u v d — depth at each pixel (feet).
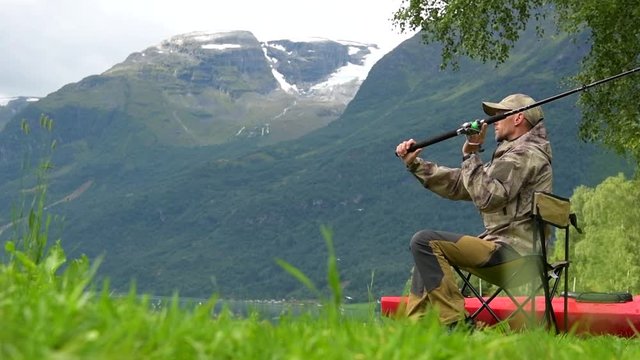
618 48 55.62
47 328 5.60
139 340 6.12
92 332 5.59
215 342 6.48
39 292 7.76
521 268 19.52
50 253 10.28
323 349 6.79
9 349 5.07
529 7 58.54
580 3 57.52
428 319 8.97
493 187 19.80
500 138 21.22
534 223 19.35
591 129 58.39
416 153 21.35
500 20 58.39
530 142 20.52
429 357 6.95
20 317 6.21
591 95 57.67
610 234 187.73
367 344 7.18
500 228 19.93
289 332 7.70
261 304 8.52
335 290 6.67
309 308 8.69
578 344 10.71
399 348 6.92
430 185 21.61
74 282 7.89
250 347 6.65
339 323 7.99
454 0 57.72
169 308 6.98
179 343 6.27
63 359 4.81
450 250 19.30
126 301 6.98
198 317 7.15
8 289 7.64
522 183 19.93
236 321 7.84
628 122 54.75
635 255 185.68
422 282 19.19
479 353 7.90
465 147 20.70
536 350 8.35
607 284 183.83
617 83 56.29
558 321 22.18
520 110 20.65
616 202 190.39
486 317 23.91
